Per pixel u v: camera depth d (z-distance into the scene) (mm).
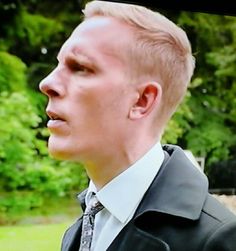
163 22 592
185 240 532
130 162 583
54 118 574
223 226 536
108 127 567
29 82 2439
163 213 547
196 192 574
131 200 579
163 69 582
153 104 582
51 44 2527
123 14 578
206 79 2248
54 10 2543
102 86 561
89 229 611
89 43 568
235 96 2242
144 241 542
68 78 572
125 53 566
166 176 590
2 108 2270
